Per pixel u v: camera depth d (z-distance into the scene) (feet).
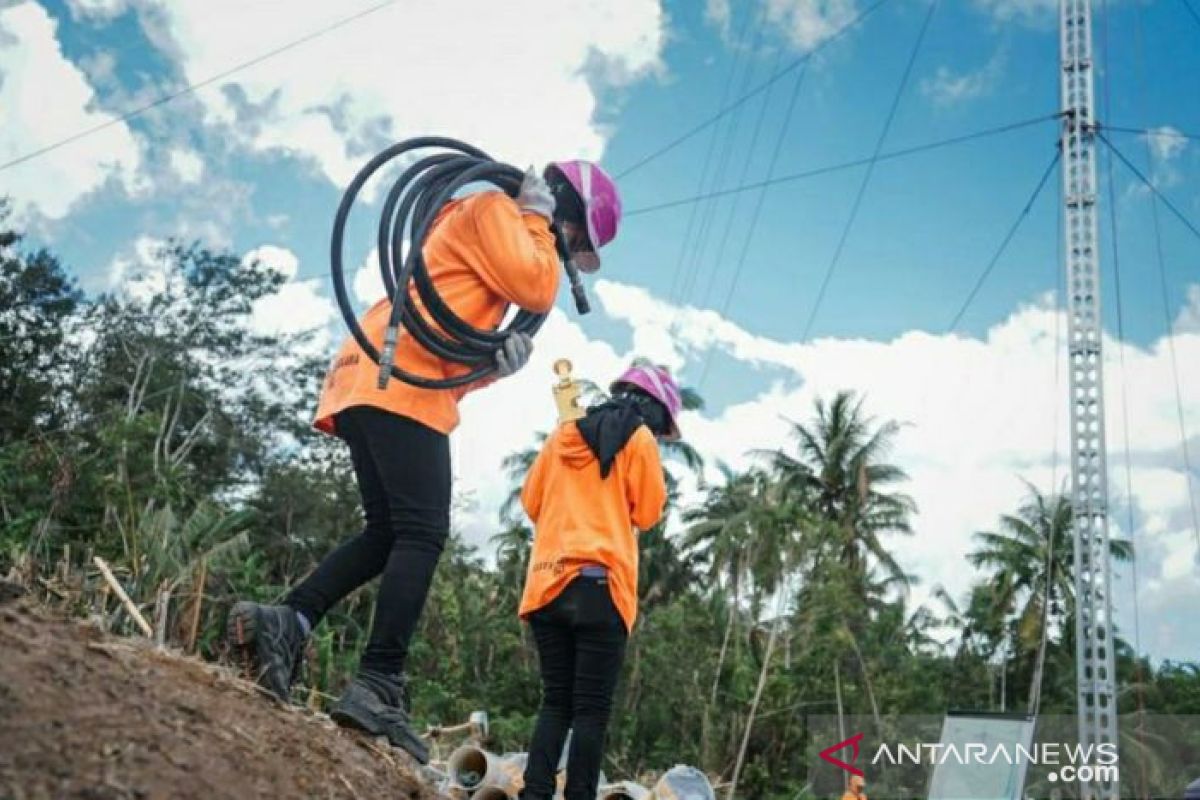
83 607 12.98
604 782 16.96
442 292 12.59
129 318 137.69
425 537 12.28
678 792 15.55
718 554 114.52
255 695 10.75
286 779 9.31
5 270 130.41
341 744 10.84
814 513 134.92
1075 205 77.61
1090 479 73.05
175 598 16.19
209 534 76.23
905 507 140.26
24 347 129.49
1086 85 79.20
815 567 118.32
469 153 13.51
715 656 111.55
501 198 12.83
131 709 8.94
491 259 12.56
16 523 59.72
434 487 12.37
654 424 14.46
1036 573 147.74
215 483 135.54
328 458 134.51
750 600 115.44
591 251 13.98
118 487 71.41
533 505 14.40
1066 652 147.64
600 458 13.70
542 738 13.46
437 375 12.60
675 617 107.86
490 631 106.11
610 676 13.37
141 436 87.15
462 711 95.04
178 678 9.98
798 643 115.55
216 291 143.33
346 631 82.79
